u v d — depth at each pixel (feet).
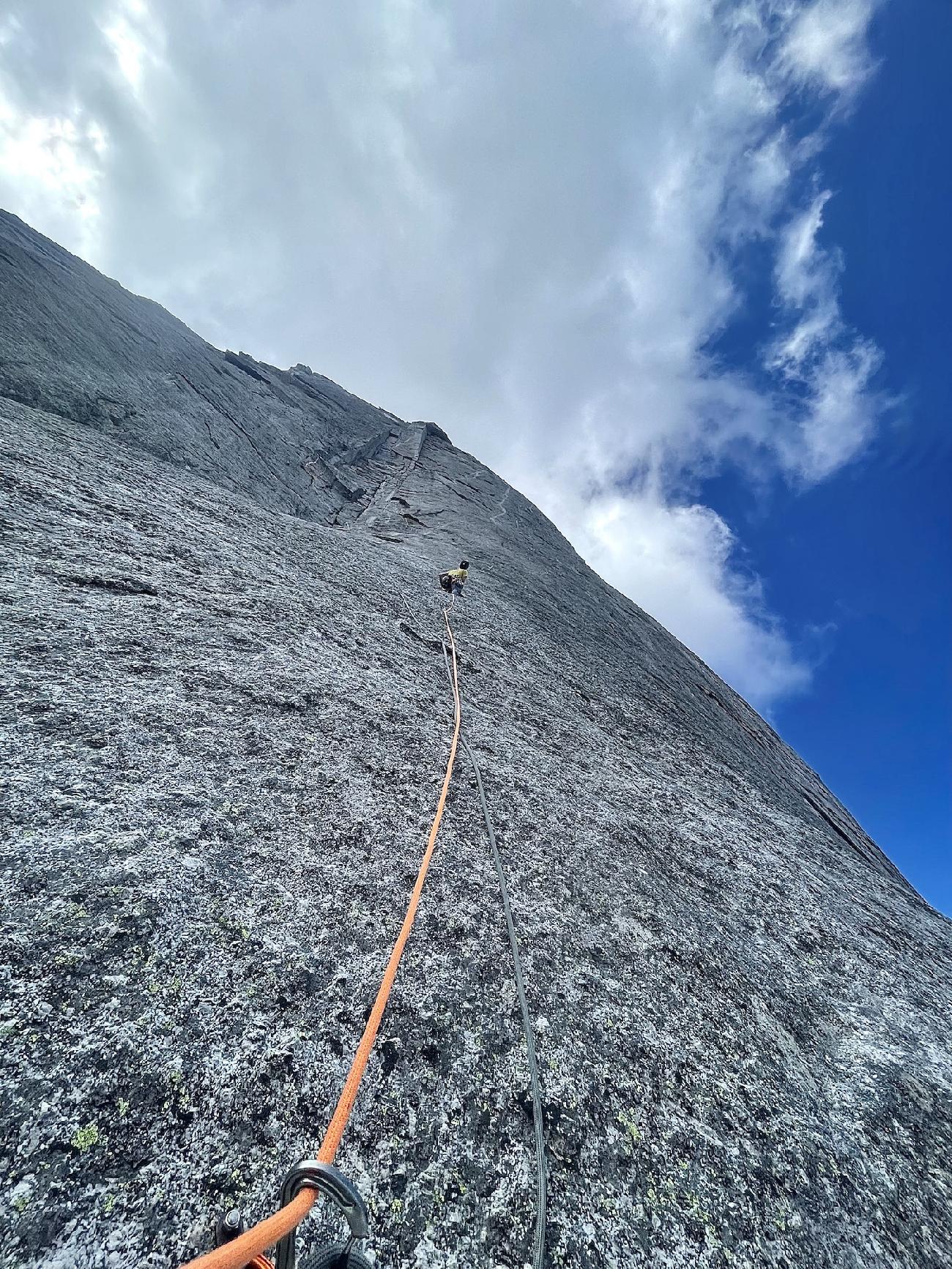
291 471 58.70
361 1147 7.92
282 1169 7.24
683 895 18.12
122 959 8.41
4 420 23.41
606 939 14.10
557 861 16.10
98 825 10.09
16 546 16.39
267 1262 4.92
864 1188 11.04
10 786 9.95
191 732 13.42
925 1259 10.25
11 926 8.11
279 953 9.66
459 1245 7.48
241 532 26.58
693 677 65.46
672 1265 8.39
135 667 14.48
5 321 37.19
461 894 13.07
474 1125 8.83
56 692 12.42
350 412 96.17
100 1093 7.04
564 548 86.12
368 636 24.49
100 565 17.71
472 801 16.83
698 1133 10.47
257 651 17.95
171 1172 6.75
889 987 18.84
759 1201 9.87
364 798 14.40
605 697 36.17
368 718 17.93
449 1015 10.21
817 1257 9.45
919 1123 13.20
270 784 13.19
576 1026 11.29
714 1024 13.20
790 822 34.35
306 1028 8.81
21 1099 6.64
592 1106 9.98
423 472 85.66
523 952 12.35
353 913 11.12
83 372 40.09
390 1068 8.96
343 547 34.63
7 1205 5.90
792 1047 13.97
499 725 23.81
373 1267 6.86
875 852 55.42
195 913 9.52
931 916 33.30
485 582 47.57
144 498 23.89
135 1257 6.00
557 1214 8.30
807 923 20.47
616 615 65.77
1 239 48.60
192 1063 7.75
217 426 51.19
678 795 26.96
